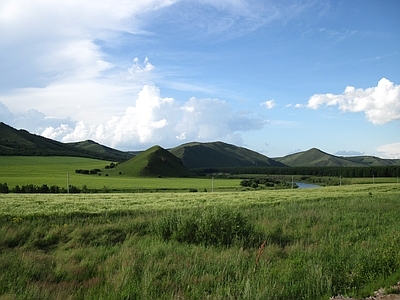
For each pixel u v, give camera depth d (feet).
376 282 27.63
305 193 139.85
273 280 28.12
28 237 46.19
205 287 26.96
